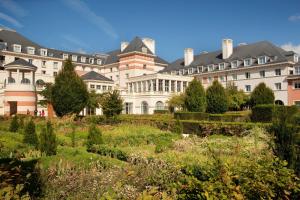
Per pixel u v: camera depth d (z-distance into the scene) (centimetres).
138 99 5378
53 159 999
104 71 7506
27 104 4178
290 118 756
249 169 503
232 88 4788
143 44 6694
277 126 725
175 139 1669
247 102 4541
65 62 3066
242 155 1036
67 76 2989
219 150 1223
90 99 3519
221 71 5819
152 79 5372
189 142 1525
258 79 5234
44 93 3700
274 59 5031
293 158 685
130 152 1174
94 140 1448
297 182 532
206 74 6150
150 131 2097
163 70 7275
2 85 4766
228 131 2191
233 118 2950
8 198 380
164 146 1379
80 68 7094
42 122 2494
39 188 641
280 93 4888
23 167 799
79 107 3006
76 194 647
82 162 955
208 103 3509
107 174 739
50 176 726
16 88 4128
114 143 1599
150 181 685
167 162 850
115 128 2248
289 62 4759
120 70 6838
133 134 1895
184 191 477
